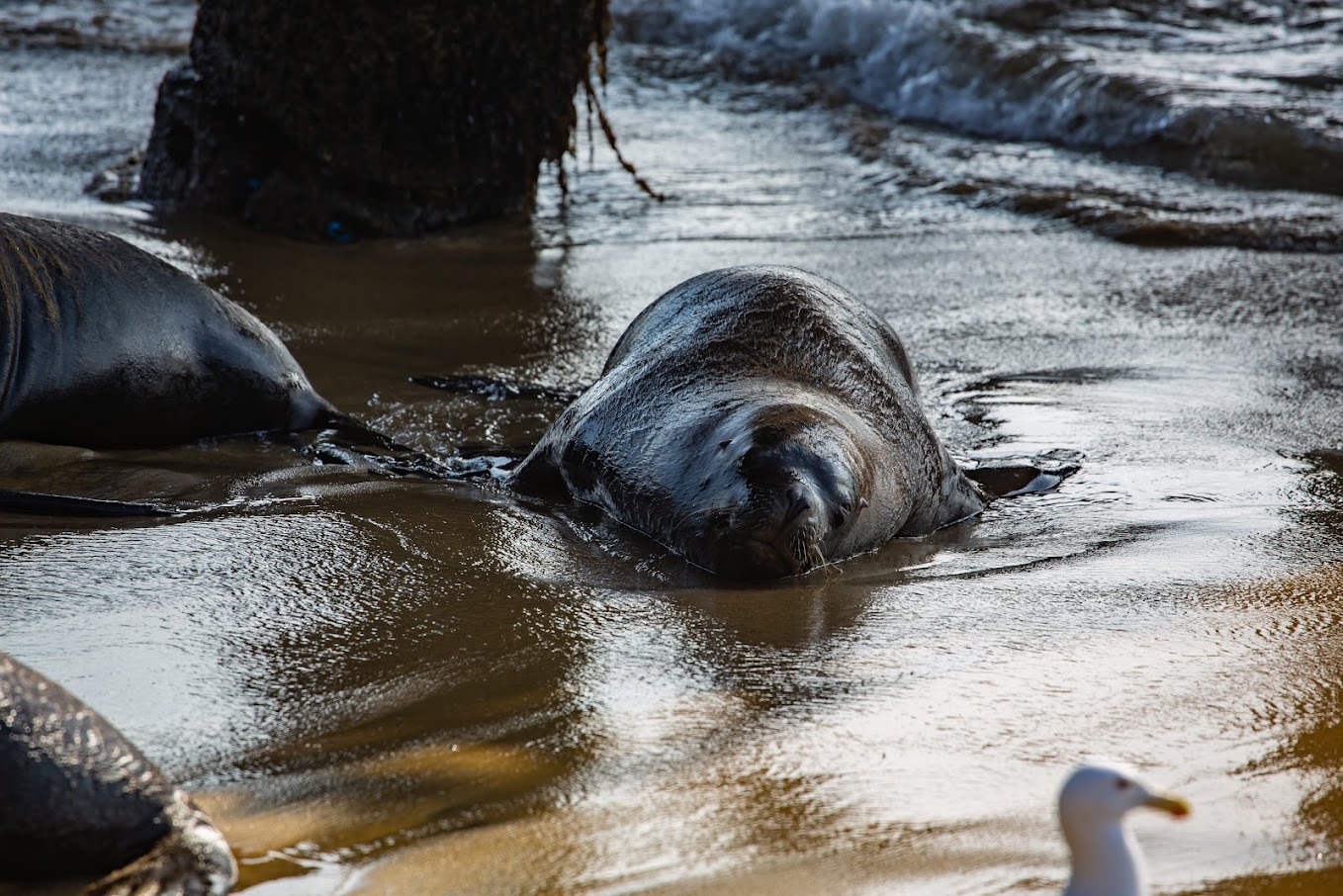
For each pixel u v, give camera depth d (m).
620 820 11.12
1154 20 62.75
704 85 59.03
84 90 52.91
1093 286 35.00
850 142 51.06
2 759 10.34
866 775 11.88
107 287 22.44
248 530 18.39
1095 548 18.97
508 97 39.22
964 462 23.00
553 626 15.62
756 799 11.46
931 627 15.78
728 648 15.06
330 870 10.38
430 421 24.56
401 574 17.12
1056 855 10.45
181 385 22.83
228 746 12.43
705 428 19.28
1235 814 11.17
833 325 21.67
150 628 14.96
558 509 20.44
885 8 60.94
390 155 37.97
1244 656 14.72
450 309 31.88
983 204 43.41
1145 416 25.48
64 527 18.27
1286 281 35.62
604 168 46.66
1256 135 47.50
